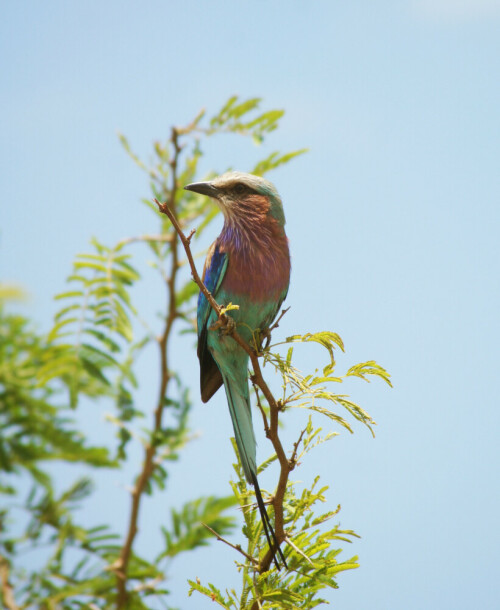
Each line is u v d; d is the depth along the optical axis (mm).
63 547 9188
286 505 8125
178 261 11578
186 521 10195
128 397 10914
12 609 8547
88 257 11078
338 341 8195
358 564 7672
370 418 7844
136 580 9688
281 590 7391
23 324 10203
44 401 9883
